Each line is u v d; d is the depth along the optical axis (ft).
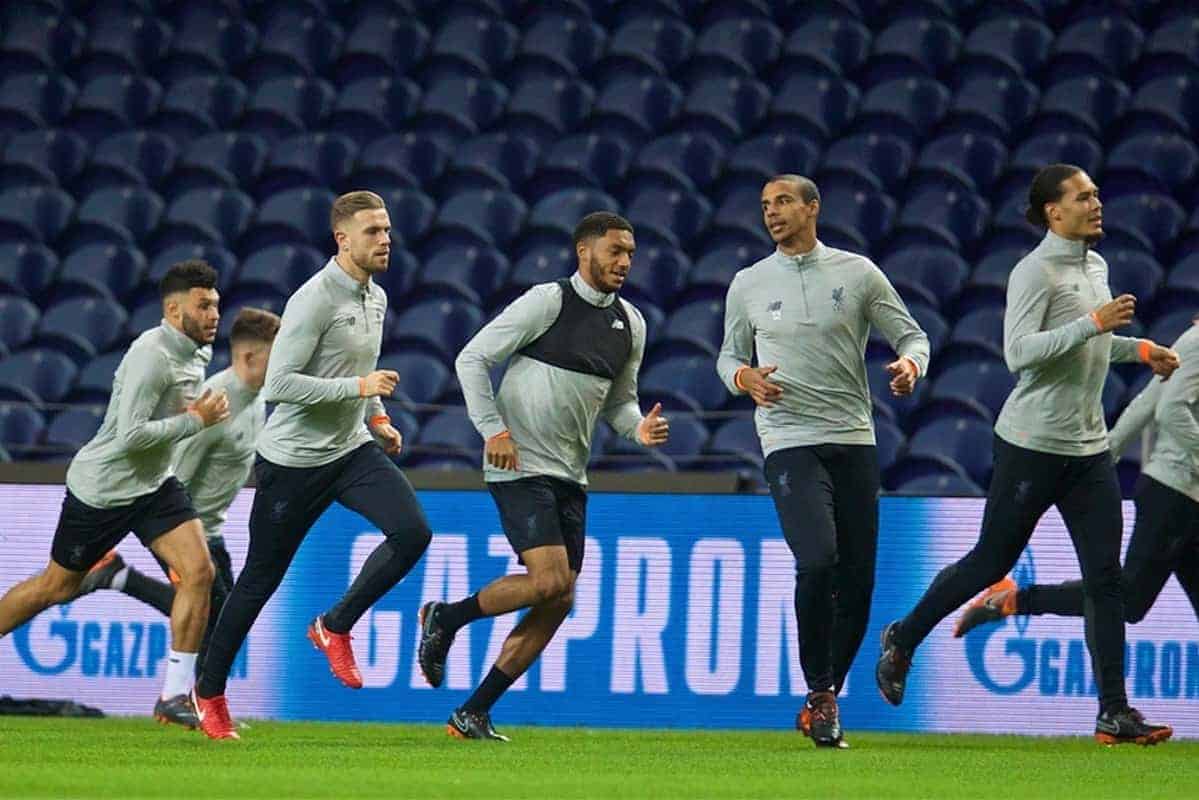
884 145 151.43
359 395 73.61
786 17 165.27
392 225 149.89
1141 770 66.54
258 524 77.51
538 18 167.22
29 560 99.96
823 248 76.54
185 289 80.12
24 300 144.05
